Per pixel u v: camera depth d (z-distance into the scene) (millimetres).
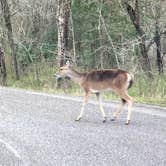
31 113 13758
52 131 11359
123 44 22797
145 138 10516
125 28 24969
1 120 12789
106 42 25859
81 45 27469
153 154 9266
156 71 23266
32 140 10508
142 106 14648
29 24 29188
